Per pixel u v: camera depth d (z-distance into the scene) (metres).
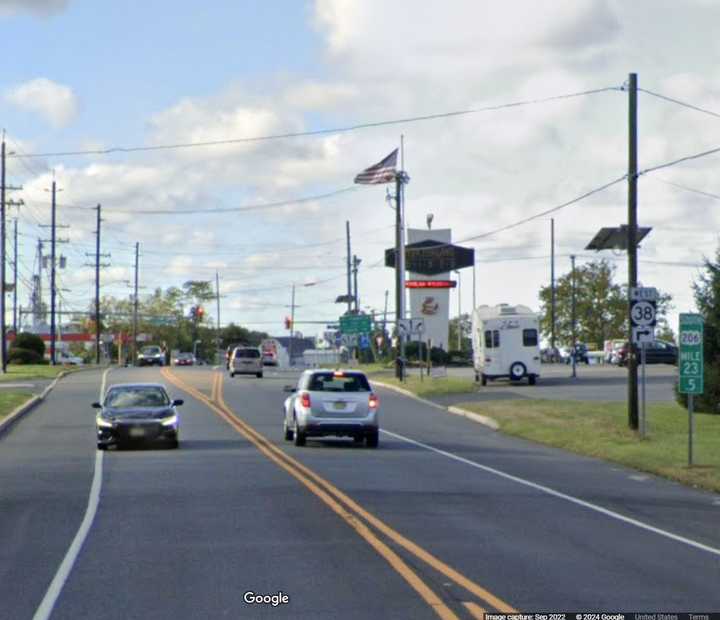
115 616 9.95
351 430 27.41
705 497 19.42
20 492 18.98
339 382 27.73
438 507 17.11
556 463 25.12
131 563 12.46
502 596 10.70
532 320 55.69
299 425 27.42
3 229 69.75
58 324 160.25
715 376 34.50
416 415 40.50
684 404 36.31
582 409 37.44
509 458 26.03
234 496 18.19
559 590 11.04
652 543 14.16
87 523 15.48
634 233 30.00
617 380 58.97
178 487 19.47
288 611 10.08
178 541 13.90
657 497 19.22
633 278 30.02
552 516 16.45
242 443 28.66
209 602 10.47
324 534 14.38
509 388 53.31
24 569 12.18
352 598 10.59
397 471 22.39
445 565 12.30
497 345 55.50
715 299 34.94
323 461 24.14
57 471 22.31
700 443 27.20
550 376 64.81
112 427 26.58
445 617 9.80
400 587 11.10
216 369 82.69
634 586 11.32
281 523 15.31
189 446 27.84
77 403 45.25
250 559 12.65
